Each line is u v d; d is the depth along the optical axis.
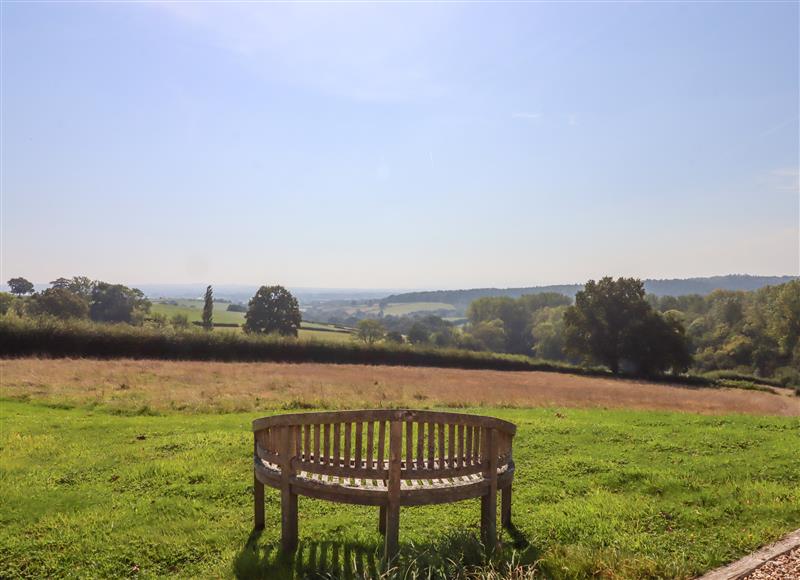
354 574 6.27
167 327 48.72
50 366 32.75
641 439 13.73
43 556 7.02
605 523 7.95
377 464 6.63
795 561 6.27
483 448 7.05
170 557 7.11
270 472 7.21
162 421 16.83
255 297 78.62
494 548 6.80
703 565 6.52
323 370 40.72
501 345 120.81
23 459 11.50
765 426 16.14
